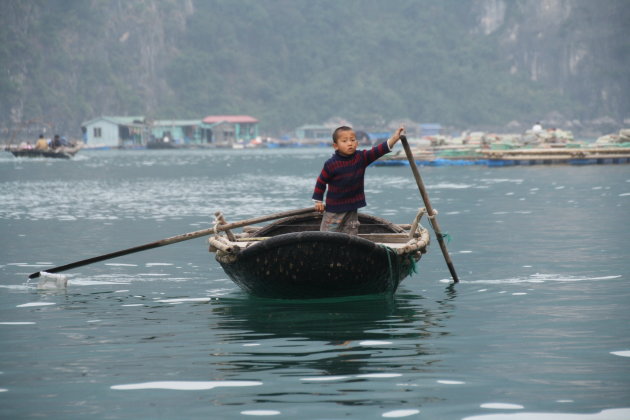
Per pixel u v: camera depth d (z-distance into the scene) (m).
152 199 35.22
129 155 131.50
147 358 8.65
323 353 8.77
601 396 7.14
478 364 8.24
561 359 8.38
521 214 25.52
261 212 27.95
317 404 7.04
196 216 26.70
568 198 31.89
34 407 7.06
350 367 8.19
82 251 18.00
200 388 7.54
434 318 10.55
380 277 12.16
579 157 61.59
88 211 29.08
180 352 8.90
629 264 14.77
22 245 19.09
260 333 9.79
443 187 40.53
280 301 12.07
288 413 6.83
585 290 12.30
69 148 103.69
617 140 67.94
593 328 9.73
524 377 7.76
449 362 8.33
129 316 10.92
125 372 8.11
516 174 51.84
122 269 15.32
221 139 191.62
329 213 12.35
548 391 7.31
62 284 13.40
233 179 53.72
